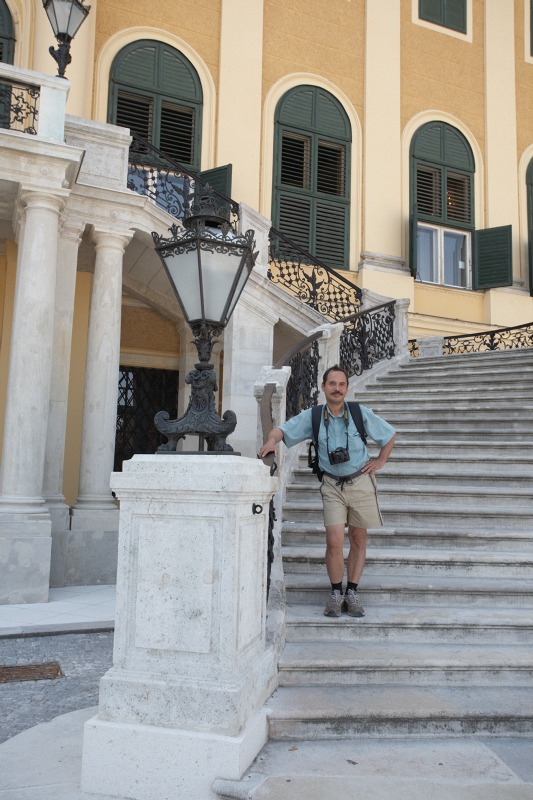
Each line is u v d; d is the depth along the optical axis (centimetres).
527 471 639
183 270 322
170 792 270
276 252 1062
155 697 280
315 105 1484
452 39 1673
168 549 288
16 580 691
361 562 417
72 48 1191
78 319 1106
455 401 823
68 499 1077
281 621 385
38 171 740
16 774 290
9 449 715
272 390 464
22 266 741
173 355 1276
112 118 1272
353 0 1561
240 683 282
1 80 750
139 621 288
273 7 1463
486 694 347
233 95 1381
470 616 412
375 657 366
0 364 1029
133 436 1255
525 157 1716
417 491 588
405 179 1564
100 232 872
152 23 1325
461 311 1580
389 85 1564
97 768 276
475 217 1642
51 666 471
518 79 1744
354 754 298
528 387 829
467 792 264
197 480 283
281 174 1437
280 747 303
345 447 411
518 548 511
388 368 1037
